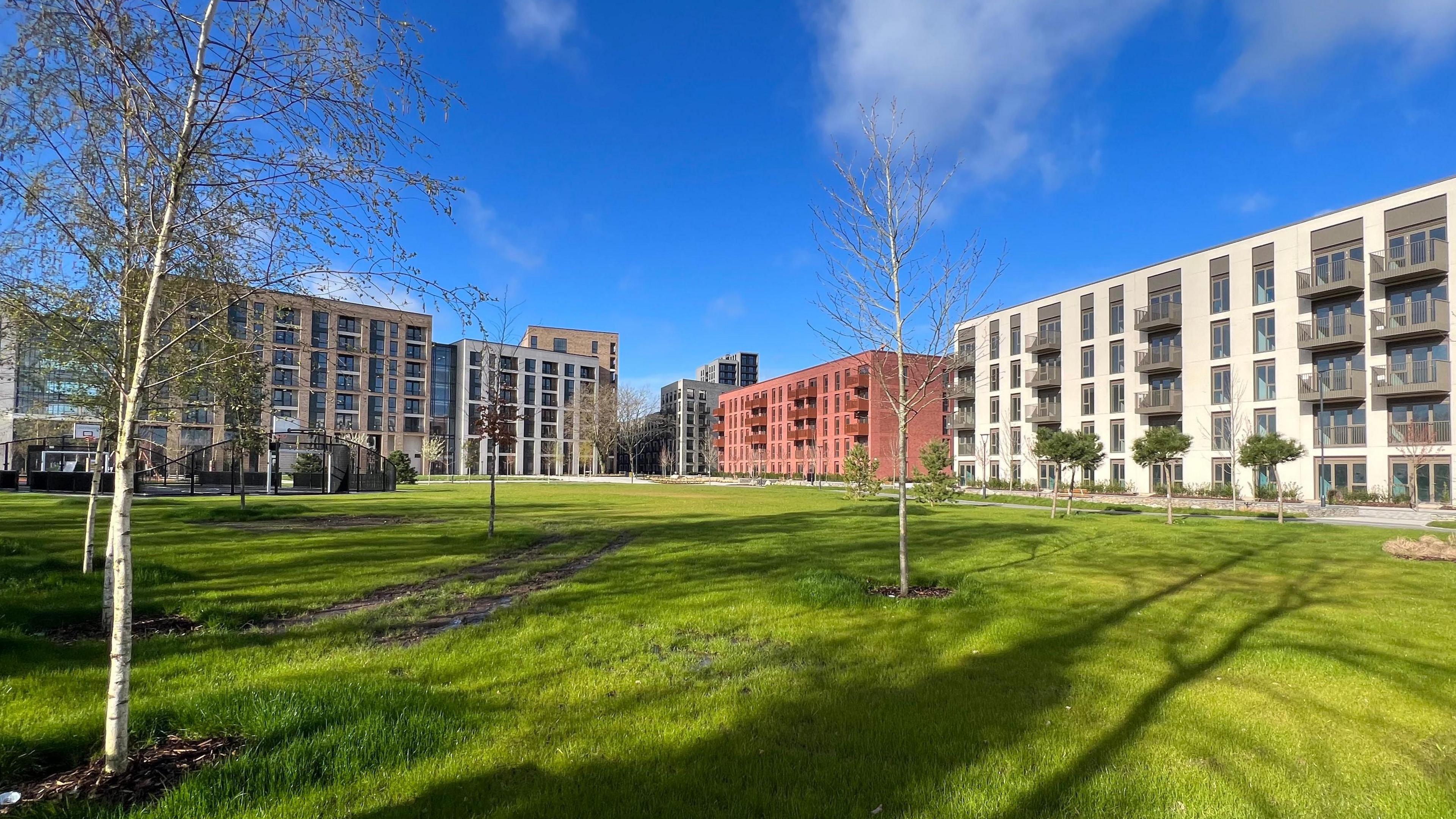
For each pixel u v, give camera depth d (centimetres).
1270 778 360
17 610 682
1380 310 3222
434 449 7625
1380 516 2577
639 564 1112
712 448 11975
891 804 331
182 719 405
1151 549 1355
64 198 575
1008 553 1280
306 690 452
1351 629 685
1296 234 3528
